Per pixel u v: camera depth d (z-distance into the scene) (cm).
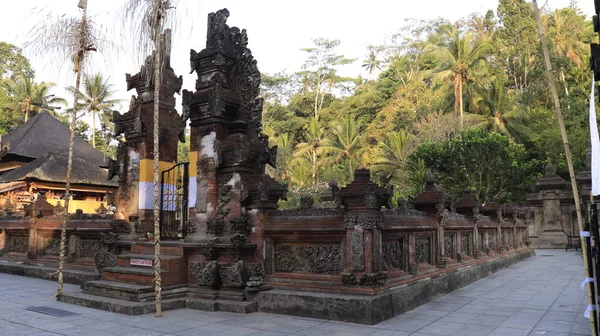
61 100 4881
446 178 2802
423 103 4753
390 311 709
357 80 6981
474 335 601
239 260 799
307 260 781
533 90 4209
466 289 1010
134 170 1027
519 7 4691
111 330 636
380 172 3741
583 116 3319
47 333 619
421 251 914
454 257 1096
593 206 528
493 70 4700
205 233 853
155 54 832
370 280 690
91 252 1148
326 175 4028
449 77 4153
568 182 2892
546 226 2377
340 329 636
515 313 745
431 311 762
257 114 932
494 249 1448
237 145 838
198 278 820
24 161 2566
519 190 2836
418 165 2788
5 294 942
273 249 819
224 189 846
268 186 821
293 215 805
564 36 4500
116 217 1044
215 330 636
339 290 718
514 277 1216
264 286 789
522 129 3716
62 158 2300
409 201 984
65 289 1003
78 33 916
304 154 4947
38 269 1214
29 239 1297
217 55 875
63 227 919
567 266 1470
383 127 4919
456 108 4031
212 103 856
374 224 707
